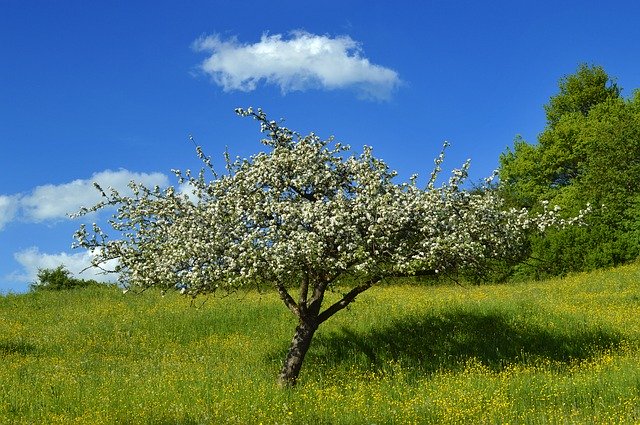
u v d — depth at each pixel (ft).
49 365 59.36
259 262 43.29
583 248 121.39
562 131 173.99
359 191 48.65
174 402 41.19
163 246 48.39
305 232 44.55
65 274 121.60
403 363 56.29
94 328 77.25
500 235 49.93
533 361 55.47
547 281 110.11
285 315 75.46
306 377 52.11
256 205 47.06
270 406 40.14
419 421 36.76
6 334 76.84
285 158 49.88
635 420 33.01
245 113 50.49
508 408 38.37
